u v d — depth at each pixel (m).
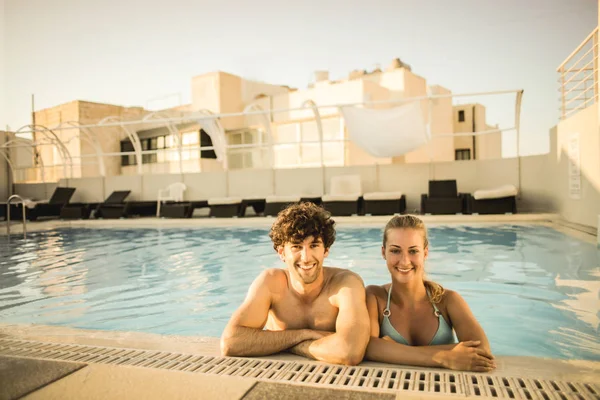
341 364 2.05
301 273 2.26
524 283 4.43
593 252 5.85
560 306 3.65
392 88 22.30
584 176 7.93
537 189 10.86
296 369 2.01
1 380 1.92
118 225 11.47
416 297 2.40
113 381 1.89
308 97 22.08
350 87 20.36
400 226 2.32
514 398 1.69
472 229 8.60
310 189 13.14
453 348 2.07
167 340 2.52
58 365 2.08
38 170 23.27
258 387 1.81
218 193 14.06
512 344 2.91
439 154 25.52
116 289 4.74
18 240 9.02
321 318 2.40
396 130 11.34
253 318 2.34
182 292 4.58
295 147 20.61
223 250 7.26
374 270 5.41
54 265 6.16
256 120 24.03
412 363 2.05
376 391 1.75
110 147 23.75
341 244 7.45
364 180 12.70
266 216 11.96
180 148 14.30
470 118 28.92
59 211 14.19
